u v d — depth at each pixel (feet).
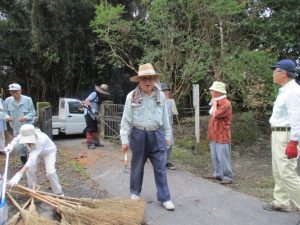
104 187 20.97
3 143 29.73
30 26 50.70
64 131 40.37
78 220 14.30
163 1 36.37
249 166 28.78
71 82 57.57
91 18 52.75
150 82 16.49
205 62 37.04
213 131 22.88
